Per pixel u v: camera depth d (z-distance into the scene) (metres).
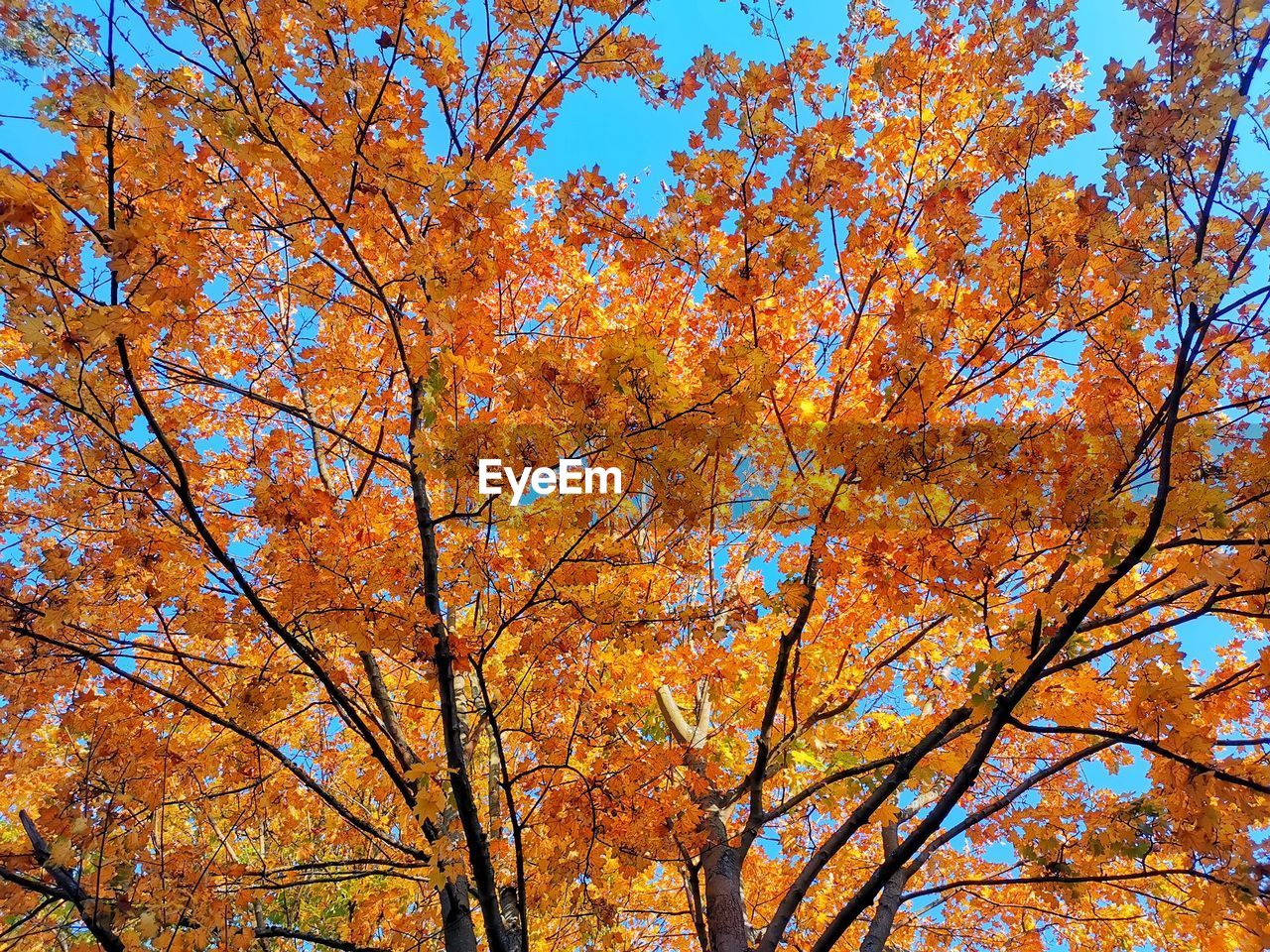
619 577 3.05
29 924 3.58
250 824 4.37
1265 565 2.23
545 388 2.44
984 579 2.73
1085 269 2.89
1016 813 3.04
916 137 3.30
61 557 3.05
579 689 3.47
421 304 2.55
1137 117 2.12
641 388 2.25
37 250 2.06
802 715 4.09
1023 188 2.64
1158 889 3.63
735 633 4.08
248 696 3.01
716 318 3.64
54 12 2.08
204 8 2.31
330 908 6.37
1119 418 2.79
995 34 2.90
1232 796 2.25
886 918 3.65
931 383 2.63
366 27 2.46
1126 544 2.36
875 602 3.58
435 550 2.89
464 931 3.49
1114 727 3.36
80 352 2.22
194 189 2.45
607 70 2.94
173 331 2.47
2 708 3.16
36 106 2.17
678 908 5.77
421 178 2.44
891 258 3.09
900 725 4.16
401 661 3.29
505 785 2.98
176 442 3.22
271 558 2.92
